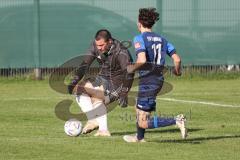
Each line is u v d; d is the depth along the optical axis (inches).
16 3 2573.8
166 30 2618.1
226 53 2650.1
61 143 1293.1
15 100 2042.3
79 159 1141.7
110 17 2581.2
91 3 2583.7
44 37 2583.7
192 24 2623.0
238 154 1187.3
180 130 1358.3
